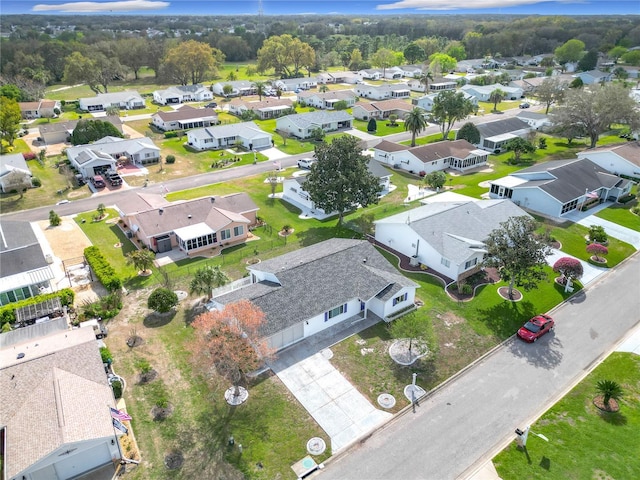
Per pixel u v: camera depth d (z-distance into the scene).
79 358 33.19
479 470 28.34
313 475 28.06
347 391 34.53
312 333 40.66
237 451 29.45
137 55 192.00
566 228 61.94
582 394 34.41
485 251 49.47
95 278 49.25
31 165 86.44
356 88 158.50
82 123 95.00
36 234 59.47
